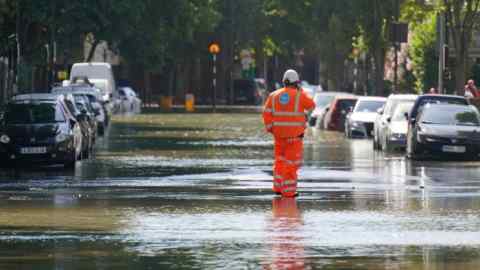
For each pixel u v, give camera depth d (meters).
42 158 51.53
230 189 40.72
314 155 61.88
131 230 28.98
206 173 48.28
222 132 90.88
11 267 23.25
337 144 74.31
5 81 97.50
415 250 25.52
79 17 112.25
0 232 28.61
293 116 37.91
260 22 185.25
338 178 45.97
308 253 25.08
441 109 59.91
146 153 63.06
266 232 28.59
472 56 95.50
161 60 139.62
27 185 42.59
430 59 94.12
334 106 95.56
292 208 34.19
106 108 101.62
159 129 96.44
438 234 28.22
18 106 53.56
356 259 24.27
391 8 108.50
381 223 30.45
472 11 79.00
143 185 42.44
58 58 127.12
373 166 53.41
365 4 111.25
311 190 40.41
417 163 55.88
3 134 51.66
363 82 131.00
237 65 199.38
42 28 106.81
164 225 29.97
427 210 33.69
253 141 76.69
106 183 43.38
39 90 122.19
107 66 124.12
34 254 24.95
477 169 51.78
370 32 111.75
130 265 23.50
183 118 123.81
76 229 29.19
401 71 114.06
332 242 26.78
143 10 118.38
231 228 29.38
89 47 177.00
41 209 33.94
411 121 59.84
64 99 56.28
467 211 33.41
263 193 39.16
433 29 94.81
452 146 57.72
